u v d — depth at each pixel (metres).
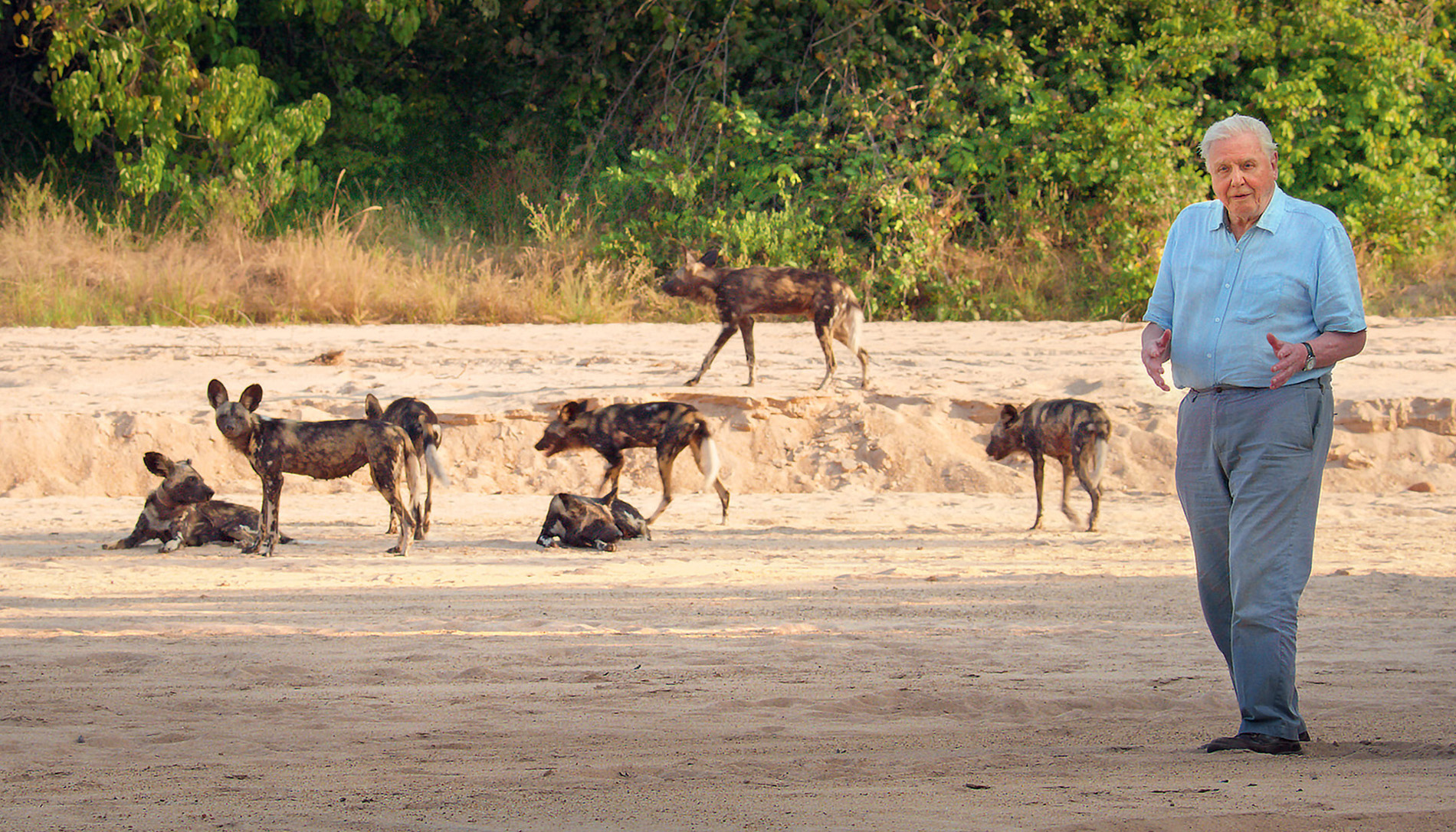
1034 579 17.64
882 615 14.97
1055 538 22.00
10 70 57.75
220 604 15.85
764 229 49.88
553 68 60.16
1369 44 53.25
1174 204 49.38
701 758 8.28
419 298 46.78
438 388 31.89
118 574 18.28
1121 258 48.12
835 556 20.06
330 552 20.72
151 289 46.06
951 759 8.24
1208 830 5.96
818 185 51.91
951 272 50.78
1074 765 8.05
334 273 47.06
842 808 6.61
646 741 8.99
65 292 45.47
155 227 51.78
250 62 54.56
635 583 17.53
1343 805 6.54
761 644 13.16
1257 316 8.77
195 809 6.72
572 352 36.72
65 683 11.31
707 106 55.75
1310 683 11.23
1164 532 22.64
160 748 8.75
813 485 28.31
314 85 60.84
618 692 10.95
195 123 53.91
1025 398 29.97
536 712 10.12
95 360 35.34
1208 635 13.67
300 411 29.69
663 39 57.62
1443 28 58.75
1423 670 11.84
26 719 9.81
